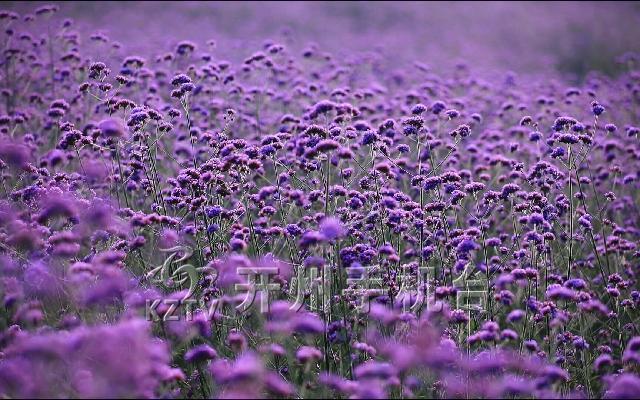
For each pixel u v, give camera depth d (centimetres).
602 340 1100
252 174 1305
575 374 1002
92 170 1271
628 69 2928
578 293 1014
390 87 2377
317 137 1148
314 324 859
